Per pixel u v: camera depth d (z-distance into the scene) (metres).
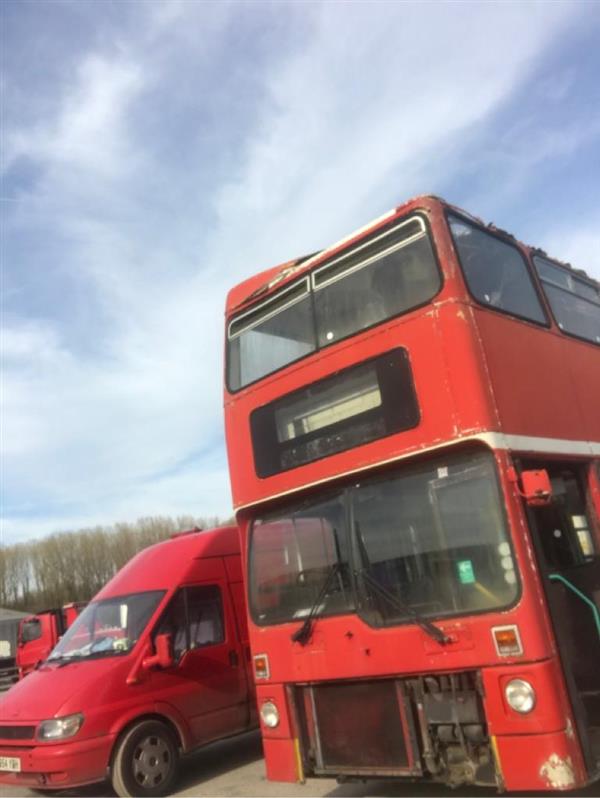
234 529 10.26
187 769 9.12
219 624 9.23
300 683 5.78
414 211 5.87
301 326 6.48
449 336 5.30
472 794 5.86
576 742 4.50
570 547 5.64
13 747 7.63
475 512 5.04
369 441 5.61
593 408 6.47
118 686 7.94
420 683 5.11
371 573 5.48
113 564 79.69
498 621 4.73
